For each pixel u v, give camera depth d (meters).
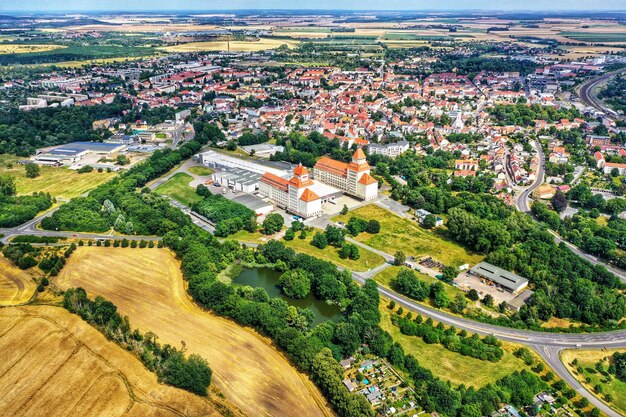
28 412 198.38
